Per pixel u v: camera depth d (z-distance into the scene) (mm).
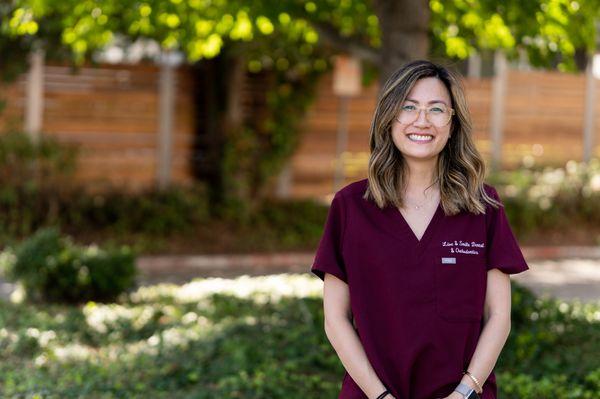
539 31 8594
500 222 3398
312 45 15477
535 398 6375
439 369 3275
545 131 18922
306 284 11836
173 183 15727
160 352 7500
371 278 3355
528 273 14453
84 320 9000
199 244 14977
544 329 7738
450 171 3422
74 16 9305
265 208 16375
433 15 9148
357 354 3314
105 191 15195
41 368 7160
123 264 10406
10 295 11438
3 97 14531
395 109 3381
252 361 7105
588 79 19156
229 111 16078
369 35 11203
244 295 10906
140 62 15477
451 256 3305
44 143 14562
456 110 3430
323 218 16359
